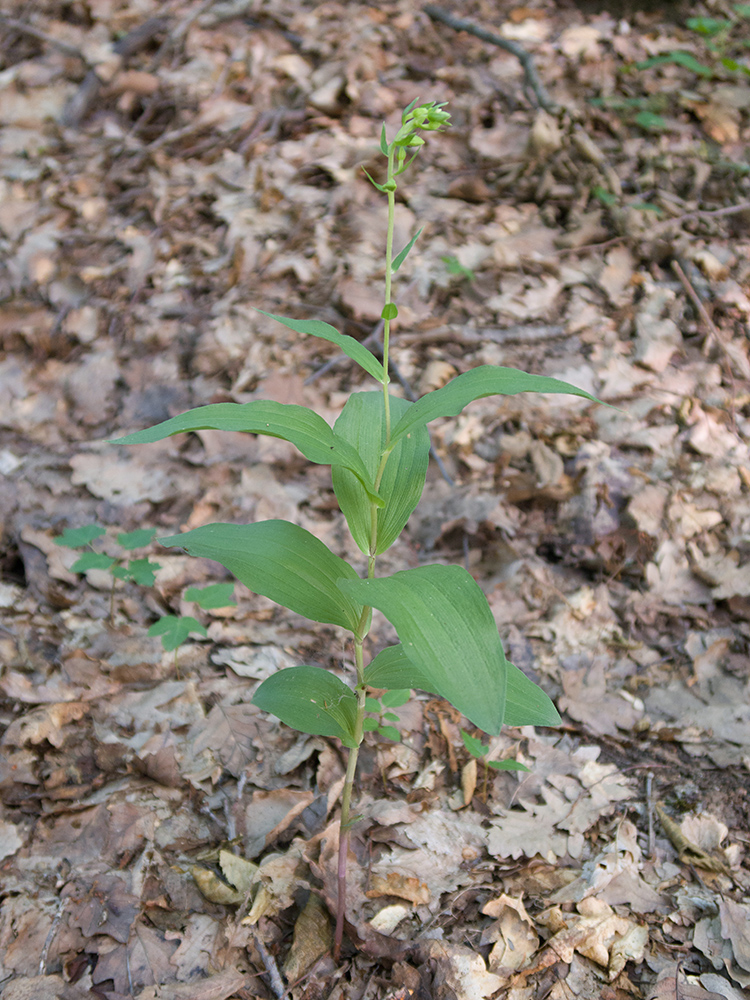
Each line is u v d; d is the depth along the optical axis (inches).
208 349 36.6
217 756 25.3
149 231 42.8
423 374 35.5
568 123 46.3
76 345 37.4
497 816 24.5
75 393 35.4
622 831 24.2
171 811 24.0
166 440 33.6
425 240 41.4
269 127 48.6
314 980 21.3
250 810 24.1
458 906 22.6
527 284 39.4
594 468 32.8
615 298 39.1
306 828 24.0
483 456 33.5
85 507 31.7
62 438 34.1
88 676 26.7
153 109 50.5
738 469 33.1
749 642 29.0
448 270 38.9
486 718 16.0
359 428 20.5
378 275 39.3
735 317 38.4
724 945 21.9
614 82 51.7
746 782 25.3
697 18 53.2
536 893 22.9
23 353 36.8
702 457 33.6
